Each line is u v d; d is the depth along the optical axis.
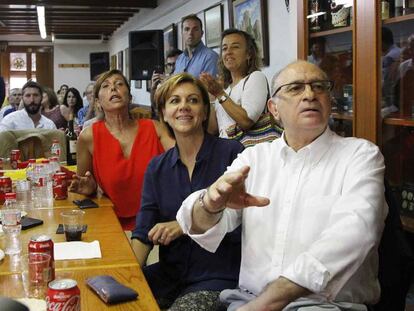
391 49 2.22
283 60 3.95
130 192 2.66
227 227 1.67
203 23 5.80
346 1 2.45
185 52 4.56
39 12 8.62
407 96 2.21
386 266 1.54
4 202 2.48
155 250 2.68
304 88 1.58
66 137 4.00
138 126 2.77
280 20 3.96
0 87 4.70
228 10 4.93
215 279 1.88
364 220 1.37
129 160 2.67
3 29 12.88
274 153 1.69
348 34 2.46
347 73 2.48
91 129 2.74
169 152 2.10
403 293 1.55
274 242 1.59
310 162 1.60
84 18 10.34
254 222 1.63
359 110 2.33
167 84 2.06
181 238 1.95
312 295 1.43
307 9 2.72
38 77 15.01
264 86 3.11
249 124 3.02
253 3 4.34
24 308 0.61
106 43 14.73
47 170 2.81
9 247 1.80
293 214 1.57
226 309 1.72
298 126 1.59
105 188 2.68
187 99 2.02
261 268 1.60
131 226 2.66
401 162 2.23
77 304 1.18
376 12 2.19
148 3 8.08
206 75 2.98
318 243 1.36
